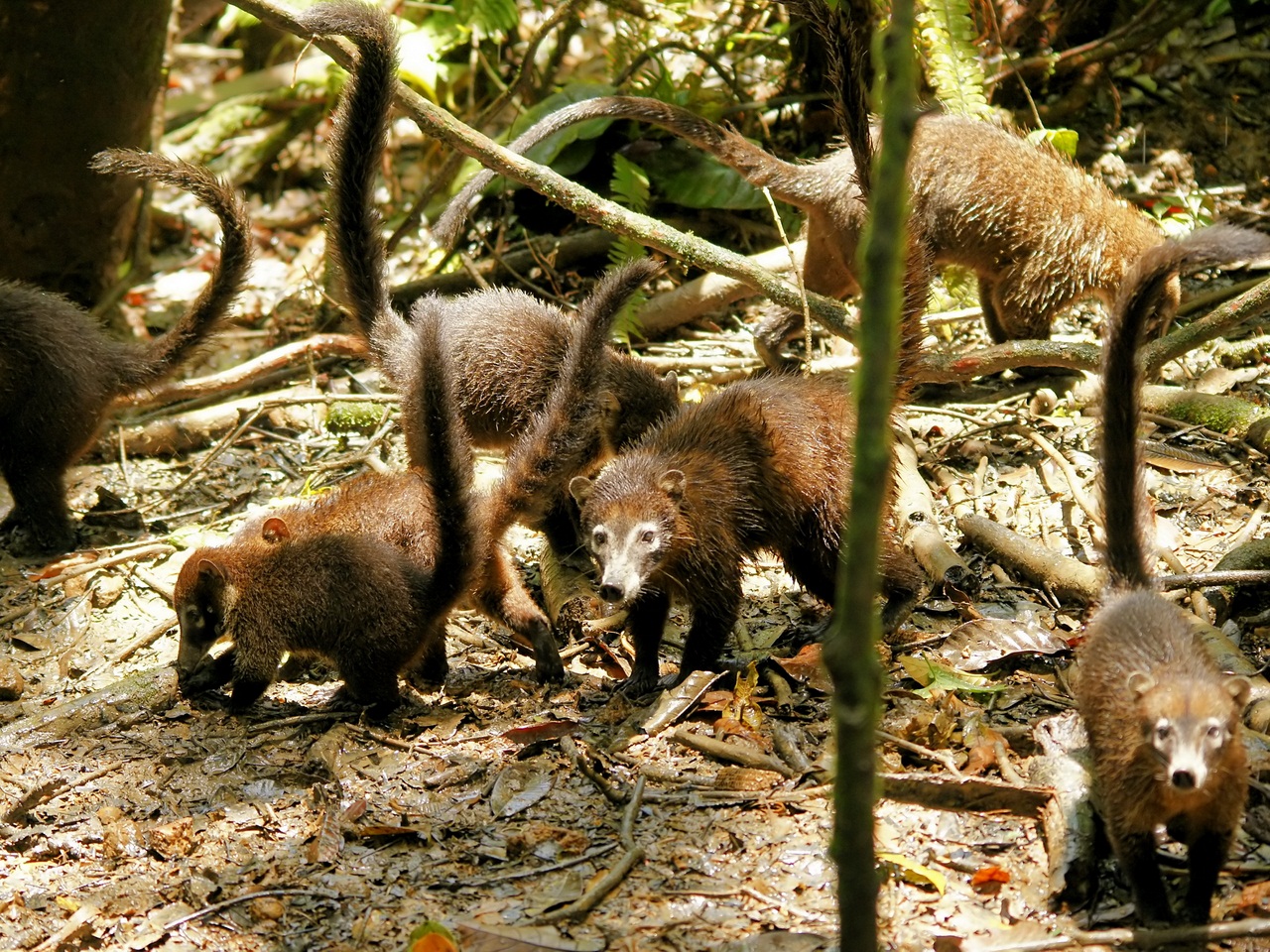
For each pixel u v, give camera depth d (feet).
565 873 20.48
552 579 29.01
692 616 27.45
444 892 20.40
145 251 45.34
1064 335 38.29
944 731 22.59
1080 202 34.58
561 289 42.01
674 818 21.48
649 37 44.93
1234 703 17.76
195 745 24.75
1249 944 17.99
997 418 34.27
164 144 54.19
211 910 20.35
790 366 36.81
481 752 23.94
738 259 33.04
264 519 26.94
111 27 38.96
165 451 36.86
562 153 42.65
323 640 24.81
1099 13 44.29
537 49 47.42
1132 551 21.02
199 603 25.64
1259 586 26.30
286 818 22.63
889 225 11.47
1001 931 18.44
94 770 24.18
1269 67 44.37
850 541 11.78
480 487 32.96
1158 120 43.75
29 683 27.73
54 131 39.32
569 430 25.95
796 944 18.40
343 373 40.14
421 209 42.29
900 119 11.53
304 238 50.34
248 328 44.14
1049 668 25.09
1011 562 28.27
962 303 39.63
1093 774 20.54
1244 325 37.32
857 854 12.37
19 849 22.39
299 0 42.04
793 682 25.13
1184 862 19.70
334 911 20.24
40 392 31.73
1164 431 33.01
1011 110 43.75
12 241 40.40
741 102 45.55
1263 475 30.81
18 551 32.76
